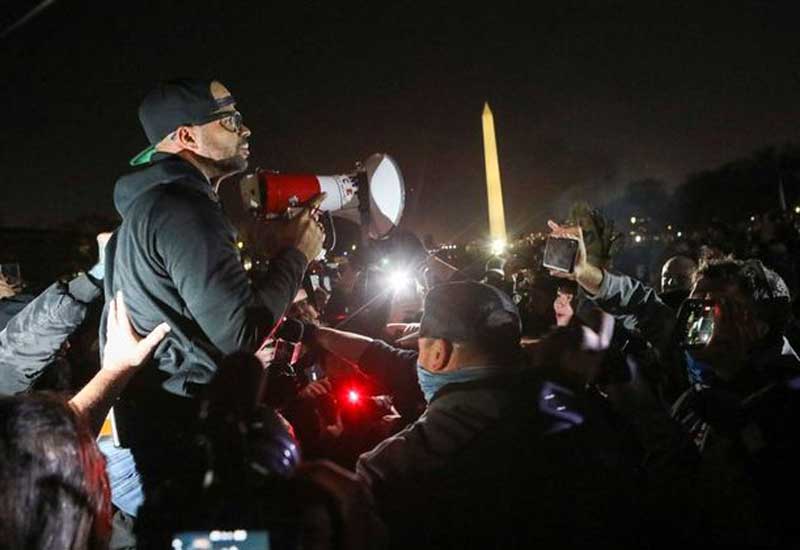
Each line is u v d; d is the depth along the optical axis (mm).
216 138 2744
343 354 3227
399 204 3350
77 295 3029
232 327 2438
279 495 1385
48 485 1490
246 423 1462
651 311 3619
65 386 4430
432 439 2182
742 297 2664
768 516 2244
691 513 2385
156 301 2529
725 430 2383
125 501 2570
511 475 2111
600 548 2105
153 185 2617
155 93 2721
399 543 2102
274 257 2715
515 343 2297
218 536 1348
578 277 3598
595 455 2189
